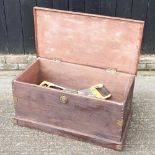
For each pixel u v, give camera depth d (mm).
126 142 1886
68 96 1759
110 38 1901
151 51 2412
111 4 2254
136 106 2146
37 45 2057
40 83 2143
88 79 2082
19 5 2258
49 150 1836
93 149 1838
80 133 1859
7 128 1974
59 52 2047
